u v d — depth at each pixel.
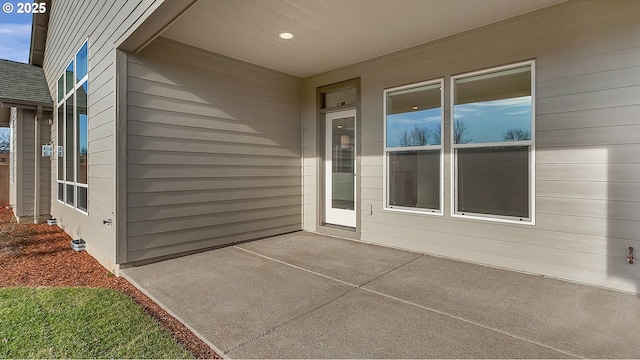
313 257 4.30
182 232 4.38
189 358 2.13
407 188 4.65
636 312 2.66
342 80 5.41
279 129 5.68
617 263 3.12
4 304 2.95
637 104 3.01
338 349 2.17
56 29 7.16
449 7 3.46
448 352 2.13
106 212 4.11
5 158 11.52
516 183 3.69
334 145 5.77
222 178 4.83
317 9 3.49
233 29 3.95
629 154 3.05
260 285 3.31
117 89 3.77
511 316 2.61
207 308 2.79
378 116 4.94
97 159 4.43
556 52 3.41
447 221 4.23
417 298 2.97
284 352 2.14
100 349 2.23
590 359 2.04
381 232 4.94
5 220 8.04
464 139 4.08
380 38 4.25
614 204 3.12
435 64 4.32
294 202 5.99
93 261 4.48
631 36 3.03
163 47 4.17
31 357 2.14
